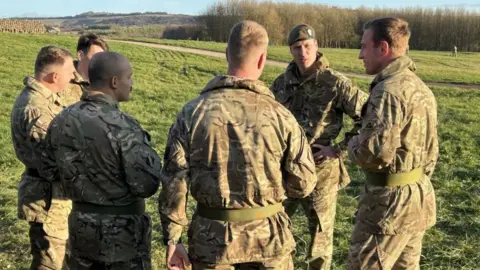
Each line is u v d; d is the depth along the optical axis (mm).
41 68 3504
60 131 2893
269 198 2533
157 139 10023
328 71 3900
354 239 3170
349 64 29984
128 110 13273
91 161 2832
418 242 3135
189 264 2615
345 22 65312
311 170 2607
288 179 2625
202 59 30266
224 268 2549
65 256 3670
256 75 2598
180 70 24812
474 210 5941
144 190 2867
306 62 3898
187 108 2539
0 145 8945
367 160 2906
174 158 2498
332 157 3736
